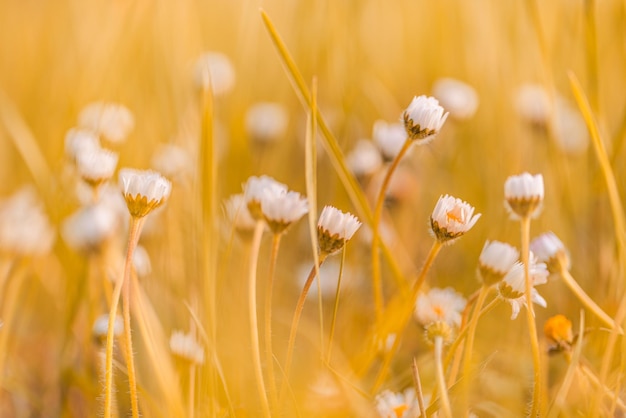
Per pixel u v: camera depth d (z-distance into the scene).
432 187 0.99
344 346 0.84
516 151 0.96
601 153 0.78
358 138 1.06
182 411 0.72
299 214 0.72
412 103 0.76
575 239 0.88
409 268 0.91
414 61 1.26
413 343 0.84
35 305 0.89
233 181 0.99
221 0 1.34
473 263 0.89
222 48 1.29
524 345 0.81
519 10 1.05
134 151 0.97
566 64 0.98
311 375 0.78
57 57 1.27
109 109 0.89
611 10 0.98
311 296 0.86
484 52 1.15
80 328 0.85
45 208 0.91
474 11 1.21
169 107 1.04
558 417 0.73
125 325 0.70
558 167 0.91
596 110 0.89
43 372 0.84
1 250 0.76
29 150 0.96
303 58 1.11
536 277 0.71
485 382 0.78
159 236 0.86
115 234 0.80
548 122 0.94
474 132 1.04
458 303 0.80
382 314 0.79
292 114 1.12
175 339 0.73
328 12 1.11
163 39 1.11
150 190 0.69
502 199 0.94
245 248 0.81
